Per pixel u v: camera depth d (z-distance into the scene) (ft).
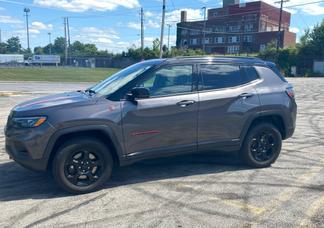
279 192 15.74
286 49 228.02
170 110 16.63
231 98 18.02
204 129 17.54
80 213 13.66
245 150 18.89
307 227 12.46
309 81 126.82
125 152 16.05
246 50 325.62
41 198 15.16
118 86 16.53
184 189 16.15
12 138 15.07
